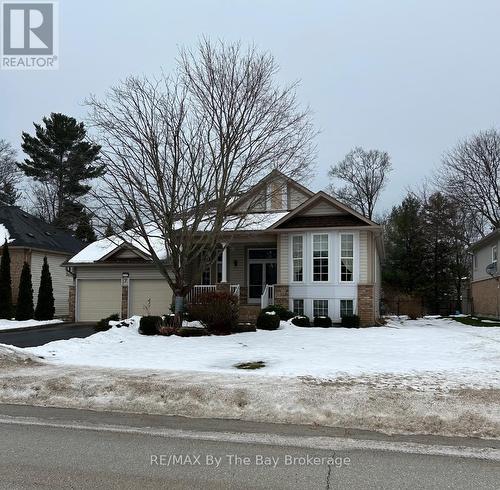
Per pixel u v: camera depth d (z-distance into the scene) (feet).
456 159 131.03
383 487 15.83
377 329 66.03
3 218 103.30
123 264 81.25
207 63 59.16
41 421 23.52
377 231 73.36
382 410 23.73
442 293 130.72
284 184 65.36
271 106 60.49
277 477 16.62
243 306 74.08
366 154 180.34
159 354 42.83
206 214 62.03
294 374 31.17
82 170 115.03
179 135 58.80
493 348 43.27
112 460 18.16
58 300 104.01
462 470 17.24
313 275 73.26
